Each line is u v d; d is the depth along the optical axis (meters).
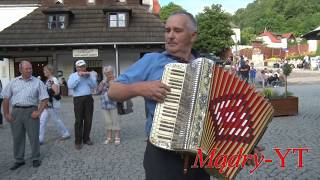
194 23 3.43
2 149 10.61
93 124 14.13
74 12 31.81
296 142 9.71
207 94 3.12
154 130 3.06
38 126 8.59
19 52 30.42
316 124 12.29
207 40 55.78
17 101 8.47
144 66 3.37
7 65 32.41
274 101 13.91
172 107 3.05
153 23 30.97
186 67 3.10
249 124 3.24
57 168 8.33
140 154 9.23
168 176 3.30
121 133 12.10
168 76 3.09
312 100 19.33
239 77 3.28
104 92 10.48
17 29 30.59
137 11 31.66
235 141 3.23
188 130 3.06
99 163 8.57
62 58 31.83
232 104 3.22
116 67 30.38
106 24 30.88
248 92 3.25
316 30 17.39
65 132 11.51
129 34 30.28
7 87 8.53
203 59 3.14
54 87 11.20
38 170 8.24
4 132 13.34
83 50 30.33
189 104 3.08
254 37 115.19
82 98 10.19
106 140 10.65
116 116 10.51
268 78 32.00
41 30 30.56
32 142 8.51
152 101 3.27
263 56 82.62
